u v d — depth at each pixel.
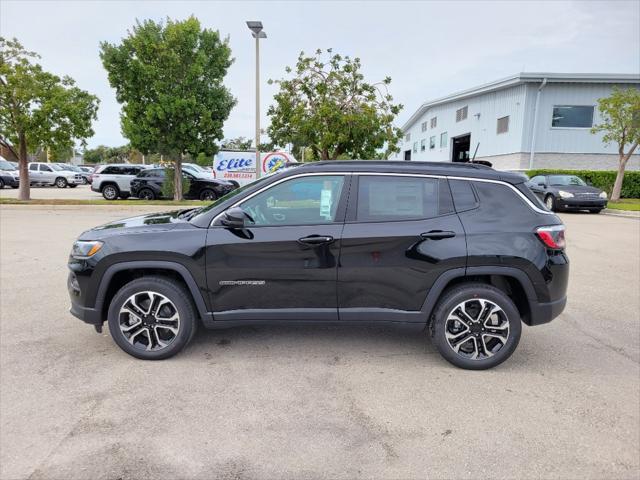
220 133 17.33
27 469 2.50
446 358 3.79
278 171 3.98
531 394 3.39
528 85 23.50
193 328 3.89
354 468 2.55
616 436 2.87
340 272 3.70
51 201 17.64
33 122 15.80
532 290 3.66
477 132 28.84
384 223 3.70
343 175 3.81
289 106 13.74
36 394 3.29
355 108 13.39
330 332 4.60
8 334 4.41
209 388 3.42
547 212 3.82
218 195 19.75
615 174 21.61
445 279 3.66
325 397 3.32
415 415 3.09
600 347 4.29
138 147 17.00
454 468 2.56
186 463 2.57
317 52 13.57
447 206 3.75
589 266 7.66
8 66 15.38
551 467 2.58
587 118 23.61
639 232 11.48
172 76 16.48
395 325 3.79
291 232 3.69
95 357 3.93
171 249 3.69
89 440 2.76
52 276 6.58
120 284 4.03
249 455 2.65
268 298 3.77
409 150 47.66
